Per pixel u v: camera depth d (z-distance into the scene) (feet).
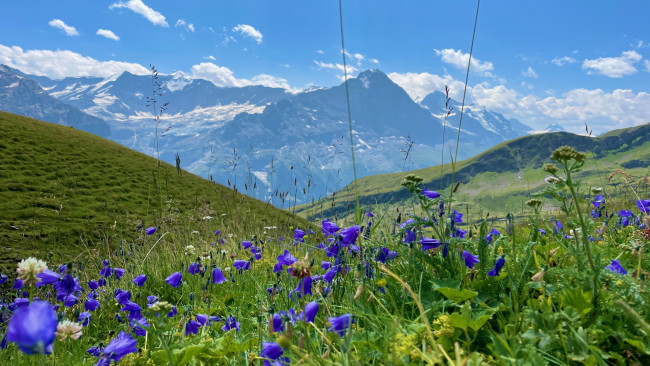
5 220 67.31
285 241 26.76
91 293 14.57
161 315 7.33
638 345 5.97
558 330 6.38
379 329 7.58
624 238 13.16
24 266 6.76
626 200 17.22
